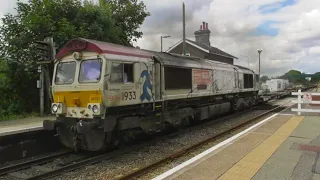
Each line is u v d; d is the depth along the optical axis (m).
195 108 13.78
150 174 6.72
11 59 16.77
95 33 17.80
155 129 10.49
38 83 15.48
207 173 6.24
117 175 7.01
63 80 9.23
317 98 21.06
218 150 8.16
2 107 17.17
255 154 7.66
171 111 11.50
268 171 6.27
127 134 9.42
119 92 8.74
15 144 9.23
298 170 6.30
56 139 10.47
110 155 8.58
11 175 7.38
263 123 12.85
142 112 9.88
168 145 10.05
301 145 8.59
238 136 10.03
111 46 8.97
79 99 8.75
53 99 9.47
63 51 9.27
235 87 18.25
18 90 17.69
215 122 15.08
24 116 15.73
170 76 11.32
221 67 16.45
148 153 9.03
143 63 9.81
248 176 5.98
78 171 7.37
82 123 8.20
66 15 17.86
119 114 9.03
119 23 24.03
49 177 6.93
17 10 17.41
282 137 9.75
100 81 8.23
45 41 13.37
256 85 22.75
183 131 12.54
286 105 23.27
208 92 14.49
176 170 6.49
